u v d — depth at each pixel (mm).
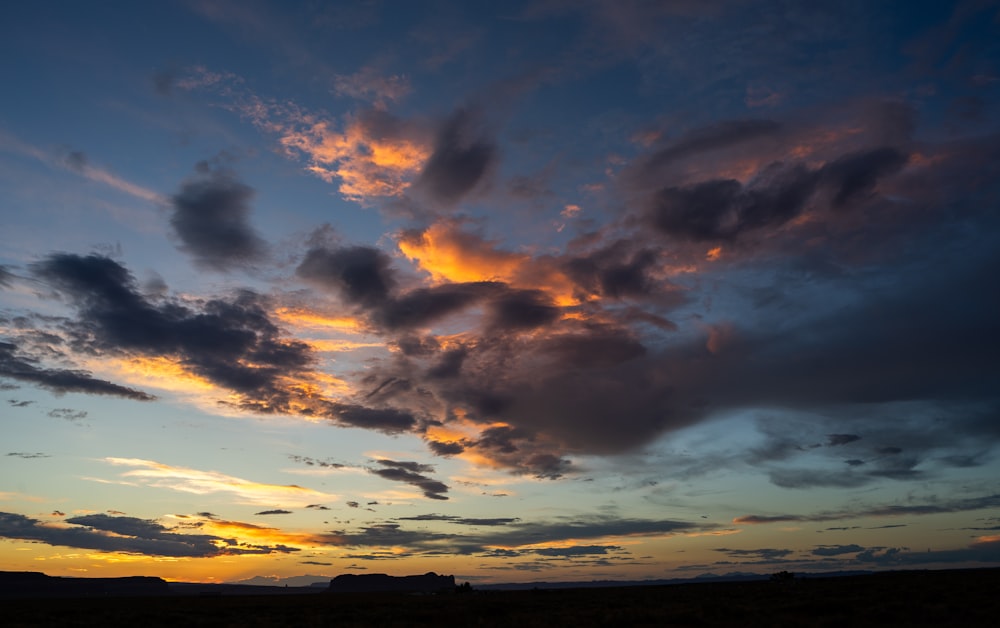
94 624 46219
